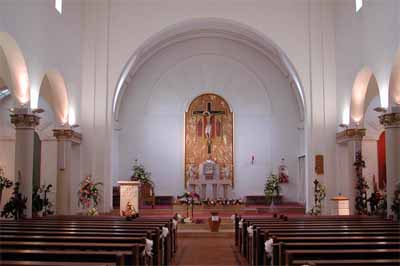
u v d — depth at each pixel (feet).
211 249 44.80
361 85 56.24
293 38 64.44
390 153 46.21
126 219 40.93
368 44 51.03
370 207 55.47
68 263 17.16
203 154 82.64
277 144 82.53
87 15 64.85
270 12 64.59
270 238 25.88
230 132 82.89
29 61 44.86
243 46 83.15
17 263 16.89
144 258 23.86
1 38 40.70
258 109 83.10
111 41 64.44
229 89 83.41
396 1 43.24
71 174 61.52
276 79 83.20
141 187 76.79
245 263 36.94
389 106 46.09
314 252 19.42
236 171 82.28
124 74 67.51
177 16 64.28
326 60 64.28
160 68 83.35
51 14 51.37
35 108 47.24
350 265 16.80
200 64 83.25
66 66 57.00
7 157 61.82
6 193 60.64
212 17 64.13
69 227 31.76
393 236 26.58
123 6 64.75
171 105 83.25
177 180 82.07
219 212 73.20
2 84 58.85
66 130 58.44
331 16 64.69
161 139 82.79
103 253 19.38
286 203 80.23
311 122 63.62
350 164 58.29
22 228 30.55
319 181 62.85
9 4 39.96
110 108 63.82
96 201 57.52
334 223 36.09
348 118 59.00
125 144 82.48
